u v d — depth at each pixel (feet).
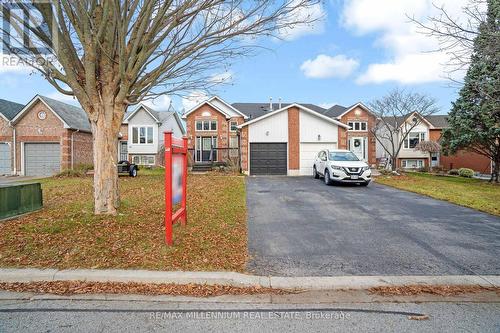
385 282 13.50
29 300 11.97
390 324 10.43
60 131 72.02
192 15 19.54
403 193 38.88
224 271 14.12
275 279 13.66
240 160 68.74
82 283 13.23
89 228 18.86
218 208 27.25
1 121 72.33
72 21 19.16
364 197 35.65
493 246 18.39
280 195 36.70
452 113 61.72
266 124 65.72
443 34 18.45
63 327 10.12
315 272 14.51
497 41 17.42
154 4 19.01
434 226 22.97
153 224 20.57
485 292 12.84
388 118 94.27
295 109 65.72
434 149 89.97
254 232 21.13
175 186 18.04
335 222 24.11
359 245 18.52
